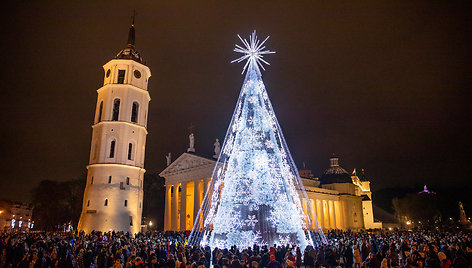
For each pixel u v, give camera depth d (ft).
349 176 329.11
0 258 91.86
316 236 155.33
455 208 341.00
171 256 56.08
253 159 79.66
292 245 71.31
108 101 172.65
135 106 181.57
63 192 247.91
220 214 81.41
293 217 81.20
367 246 82.58
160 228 283.79
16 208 374.84
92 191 160.76
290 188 87.81
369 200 354.95
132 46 196.85
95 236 126.52
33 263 57.88
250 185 78.13
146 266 47.16
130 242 104.06
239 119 85.61
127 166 166.91
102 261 70.03
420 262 50.06
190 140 237.04
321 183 328.70
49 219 246.88
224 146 96.84
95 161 167.32
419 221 342.44
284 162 88.02
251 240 74.79
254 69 87.56
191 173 214.28
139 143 176.45
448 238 119.44
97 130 173.17
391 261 52.39
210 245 81.51
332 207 294.87
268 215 76.89
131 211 164.25
